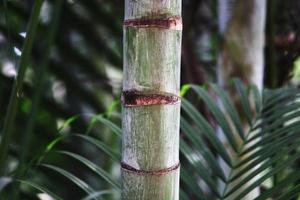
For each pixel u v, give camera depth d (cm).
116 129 156
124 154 115
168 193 115
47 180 245
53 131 246
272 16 240
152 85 111
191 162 158
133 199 115
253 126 179
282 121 167
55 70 249
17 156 228
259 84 224
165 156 114
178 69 113
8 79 227
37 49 236
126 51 112
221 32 225
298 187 133
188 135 163
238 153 166
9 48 158
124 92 113
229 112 174
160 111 112
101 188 257
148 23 109
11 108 152
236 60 220
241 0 219
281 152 147
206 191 222
